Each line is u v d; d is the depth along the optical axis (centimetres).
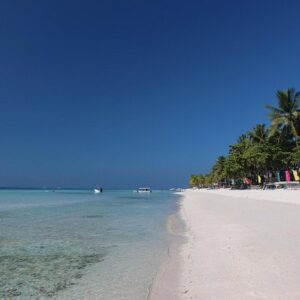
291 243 1281
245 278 894
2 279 1081
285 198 3997
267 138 7169
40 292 955
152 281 1023
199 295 820
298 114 6272
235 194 6212
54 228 2298
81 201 6712
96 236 1933
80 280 1062
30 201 6550
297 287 788
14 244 1686
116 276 1097
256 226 1811
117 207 4688
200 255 1262
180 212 3566
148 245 1630
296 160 6119
